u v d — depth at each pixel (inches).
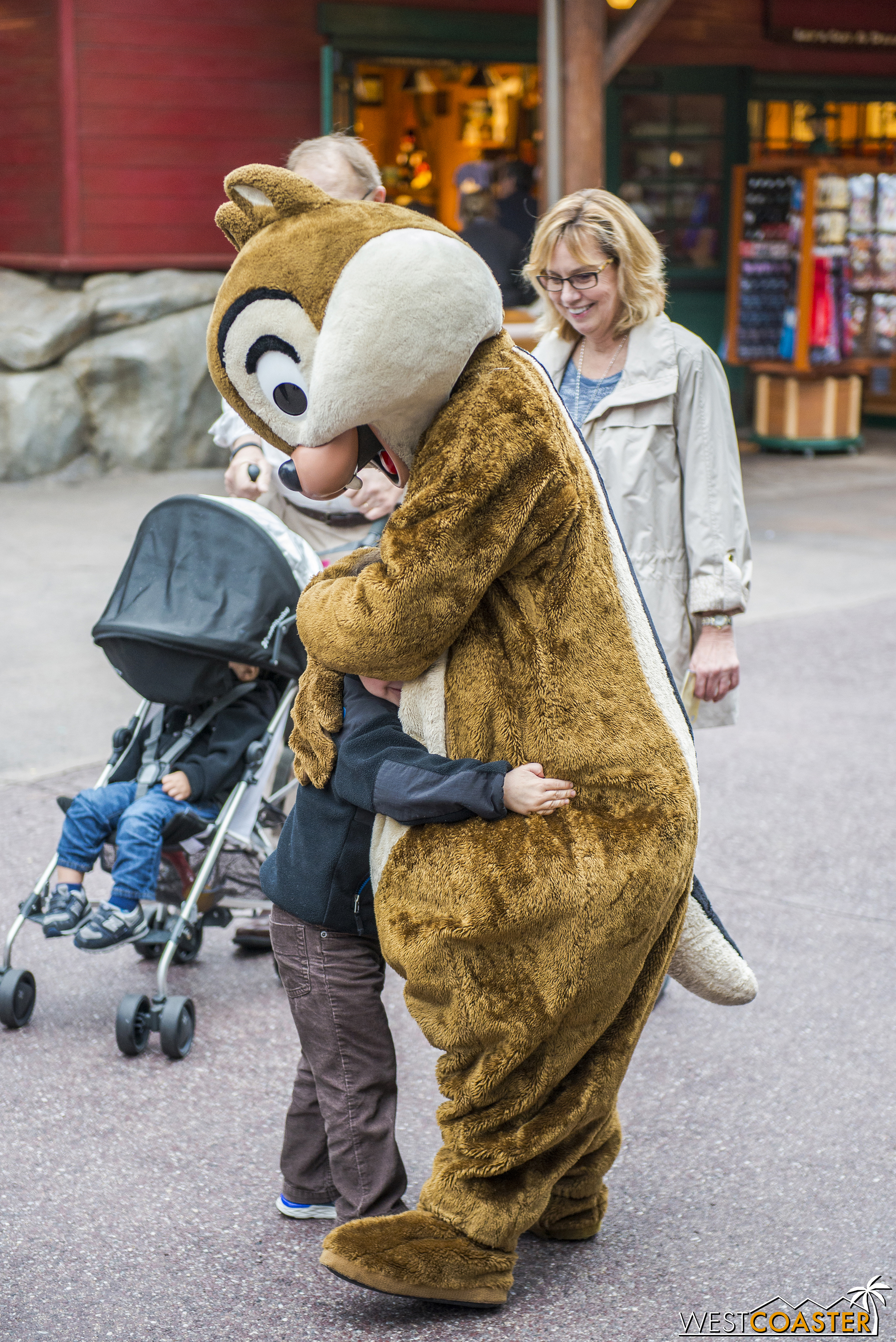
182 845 154.8
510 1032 95.4
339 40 509.4
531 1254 112.1
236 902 158.7
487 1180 100.3
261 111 503.2
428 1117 132.3
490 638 96.9
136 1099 135.6
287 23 500.7
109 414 482.3
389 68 586.6
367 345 90.3
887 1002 155.3
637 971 97.7
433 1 520.4
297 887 105.0
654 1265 110.6
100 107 479.5
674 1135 129.6
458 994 96.0
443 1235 100.7
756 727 253.6
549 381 100.5
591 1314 104.3
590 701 96.1
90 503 443.5
